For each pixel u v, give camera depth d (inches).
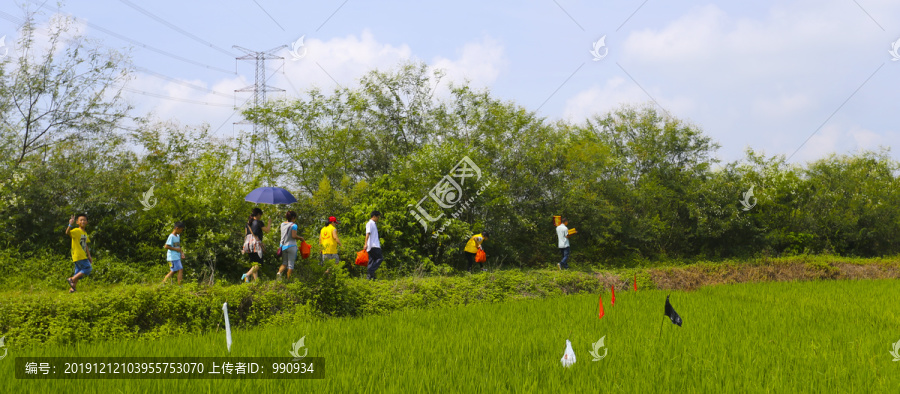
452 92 866.8
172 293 389.4
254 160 847.1
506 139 839.7
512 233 816.3
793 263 804.6
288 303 434.3
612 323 398.3
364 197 740.0
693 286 709.3
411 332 359.6
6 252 550.3
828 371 265.6
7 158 629.0
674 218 922.7
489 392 232.2
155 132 772.0
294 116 858.1
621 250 888.9
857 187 1024.9
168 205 583.8
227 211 588.1
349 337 343.6
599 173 847.1
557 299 540.7
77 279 483.5
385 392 229.0
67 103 685.9
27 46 676.7
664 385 246.2
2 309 332.2
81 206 597.6
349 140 859.4
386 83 894.4
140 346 315.3
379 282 519.2
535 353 302.8
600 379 253.9
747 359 289.0
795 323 402.3
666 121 972.6
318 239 652.7
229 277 591.5
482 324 393.7
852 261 847.7
